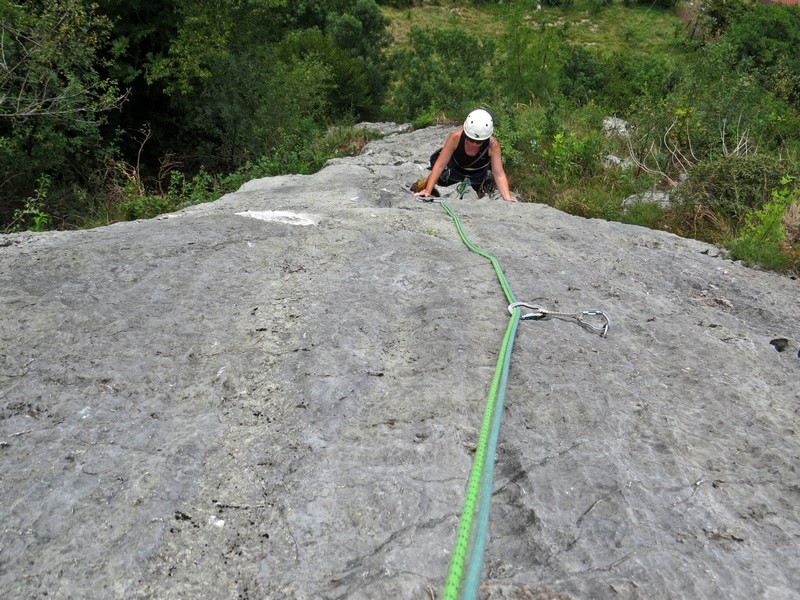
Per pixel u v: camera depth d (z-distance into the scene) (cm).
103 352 238
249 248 345
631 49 2923
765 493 191
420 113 1698
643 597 146
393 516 170
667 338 292
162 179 1323
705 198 654
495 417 196
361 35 2180
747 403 241
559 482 183
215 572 155
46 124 1002
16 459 186
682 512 178
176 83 1299
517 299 303
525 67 1566
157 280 296
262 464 189
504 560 161
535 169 849
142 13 1284
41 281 291
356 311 277
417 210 480
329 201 504
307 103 1487
